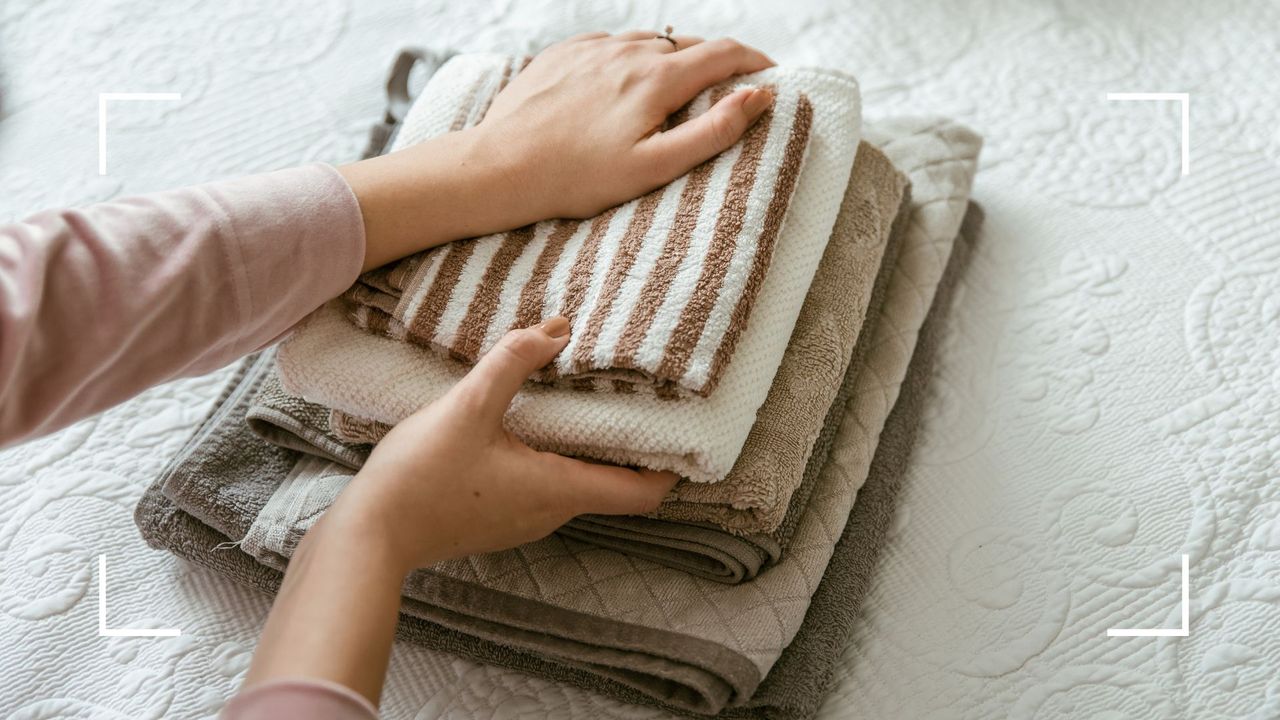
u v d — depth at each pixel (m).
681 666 0.57
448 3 0.94
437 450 0.51
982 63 0.87
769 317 0.57
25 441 0.52
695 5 0.93
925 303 0.71
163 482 0.66
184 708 0.61
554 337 0.54
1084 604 0.63
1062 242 0.78
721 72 0.64
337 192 0.57
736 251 0.55
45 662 0.63
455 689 0.62
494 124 0.61
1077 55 0.87
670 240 0.56
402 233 0.58
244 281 0.53
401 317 0.57
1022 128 0.84
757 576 0.60
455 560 0.61
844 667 0.62
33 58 0.92
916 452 0.70
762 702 0.58
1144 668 0.60
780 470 0.57
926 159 0.77
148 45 0.93
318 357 0.58
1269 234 0.76
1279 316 0.72
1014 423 0.70
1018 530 0.66
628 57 0.64
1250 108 0.83
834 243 0.65
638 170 0.58
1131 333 0.73
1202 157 0.81
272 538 0.62
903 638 0.63
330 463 0.65
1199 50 0.86
